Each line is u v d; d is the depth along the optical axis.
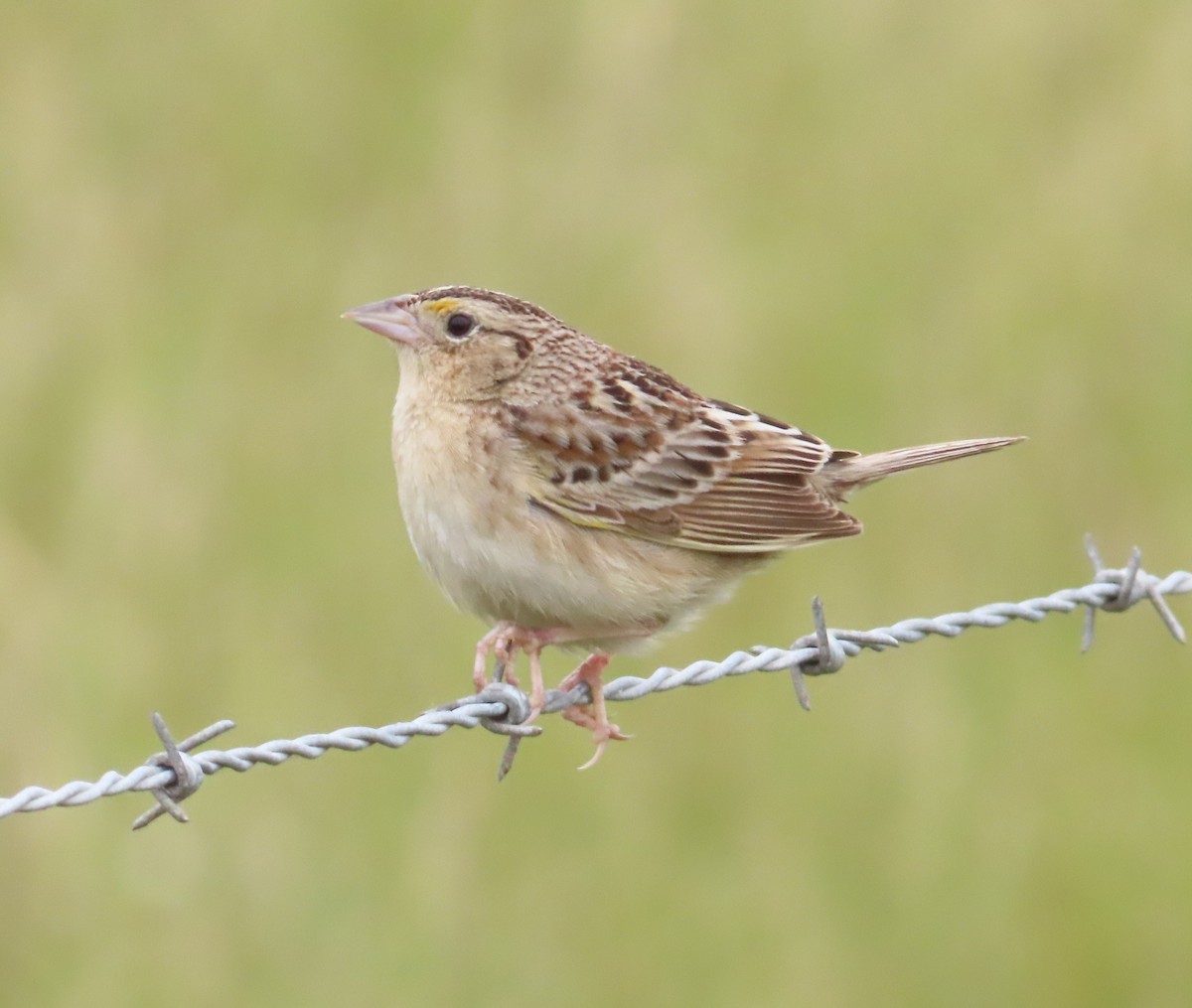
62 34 16.92
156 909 11.85
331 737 8.29
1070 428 14.82
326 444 14.17
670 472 9.85
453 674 12.98
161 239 15.42
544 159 16.02
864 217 16.14
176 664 12.93
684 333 14.72
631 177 16.03
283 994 11.65
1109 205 16.08
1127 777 13.01
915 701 13.12
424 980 11.68
